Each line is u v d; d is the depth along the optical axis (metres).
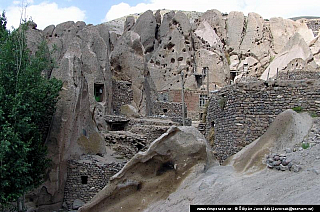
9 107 12.68
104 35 32.03
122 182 11.45
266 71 33.31
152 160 11.45
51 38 30.80
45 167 14.46
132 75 25.78
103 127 21.11
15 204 14.23
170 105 27.42
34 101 13.32
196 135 11.55
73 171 16.02
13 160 12.19
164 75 34.75
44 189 15.16
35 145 13.66
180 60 35.00
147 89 27.45
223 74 35.62
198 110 30.67
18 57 13.62
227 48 40.47
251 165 10.67
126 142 18.73
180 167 11.06
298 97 12.66
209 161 11.73
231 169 11.09
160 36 39.47
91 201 11.52
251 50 39.97
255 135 12.98
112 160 16.78
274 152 10.61
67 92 16.20
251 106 13.16
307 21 44.91
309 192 7.76
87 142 17.02
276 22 42.25
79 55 18.67
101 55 23.34
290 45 34.19
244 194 8.84
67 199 15.87
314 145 9.95
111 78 23.70
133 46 26.45
